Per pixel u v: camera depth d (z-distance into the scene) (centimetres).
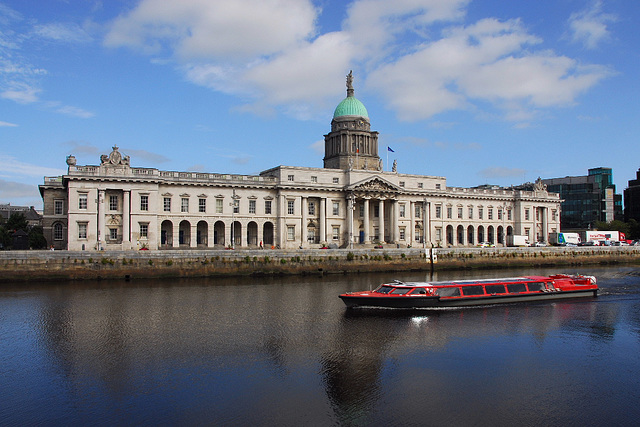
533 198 13112
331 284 6688
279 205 9988
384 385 2708
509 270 9262
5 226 11238
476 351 3356
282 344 3472
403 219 11281
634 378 2884
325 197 10394
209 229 9438
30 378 2806
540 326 4094
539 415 2373
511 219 13000
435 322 4169
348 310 4650
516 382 2788
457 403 2489
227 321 4181
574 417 2361
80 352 3275
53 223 9206
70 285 6288
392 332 3825
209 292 5825
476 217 12388
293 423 2259
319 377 2819
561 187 18638
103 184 8456
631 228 16012
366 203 10588
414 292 4750
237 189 9725
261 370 2930
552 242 12744
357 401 2494
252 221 9850
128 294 5603
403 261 8756
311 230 10356
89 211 8350
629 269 9594
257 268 7625
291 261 7862
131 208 8625
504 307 4850
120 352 3275
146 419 2300
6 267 6394
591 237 12800
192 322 4138
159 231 9031
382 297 4672
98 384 2714
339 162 11875
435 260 9038
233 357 3172
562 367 3058
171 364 3031
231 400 2497
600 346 3528
